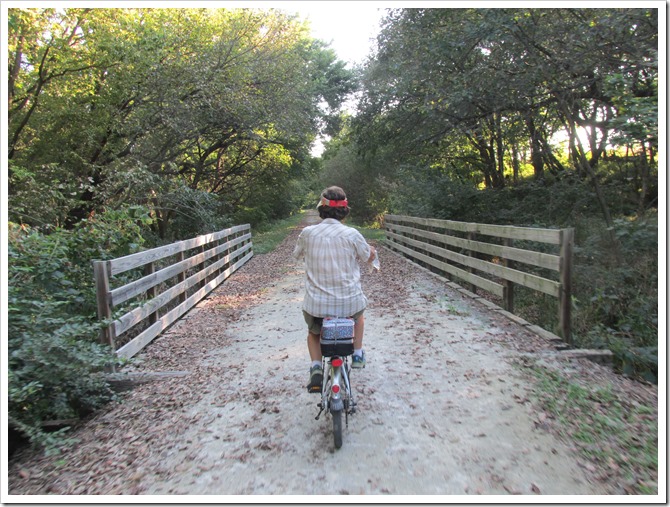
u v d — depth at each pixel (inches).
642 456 113.6
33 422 140.3
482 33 319.6
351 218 1384.1
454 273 335.9
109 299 179.0
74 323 167.3
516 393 153.0
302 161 1100.5
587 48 305.3
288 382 170.6
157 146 550.9
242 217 1042.7
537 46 329.1
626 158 428.1
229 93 524.7
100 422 146.1
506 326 229.9
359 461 117.6
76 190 414.9
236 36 546.3
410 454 120.0
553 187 427.8
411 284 347.9
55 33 466.6
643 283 263.6
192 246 306.2
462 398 151.5
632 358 188.5
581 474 108.8
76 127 505.4
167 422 142.6
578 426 129.3
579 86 337.1
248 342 222.8
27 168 492.1
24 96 482.9
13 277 180.7
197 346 219.0
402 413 142.8
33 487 112.0
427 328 230.8
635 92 304.3
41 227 343.0
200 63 495.8
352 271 138.0
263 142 706.2
